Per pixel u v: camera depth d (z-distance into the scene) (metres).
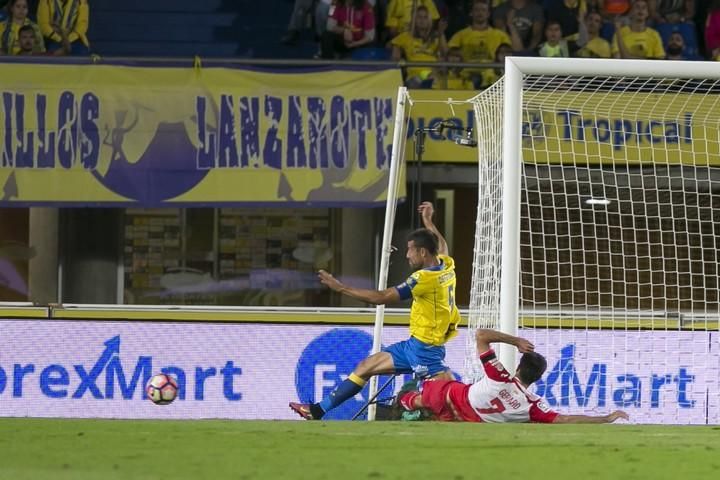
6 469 16.84
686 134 46.16
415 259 34.62
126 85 48.69
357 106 48.81
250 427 23.58
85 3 55.75
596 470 17.41
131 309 40.75
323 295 54.31
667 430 25.00
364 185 48.62
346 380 34.97
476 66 48.94
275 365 40.59
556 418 29.09
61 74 48.62
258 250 54.59
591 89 41.97
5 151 48.28
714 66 34.38
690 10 56.78
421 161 50.34
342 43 55.25
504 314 33.25
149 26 58.19
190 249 54.28
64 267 52.31
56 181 48.41
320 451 19.30
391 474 16.58
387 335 40.44
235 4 58.94
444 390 29.86
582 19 55.56
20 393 40.31
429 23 55.31
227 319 40.84
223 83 48.84
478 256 39.00
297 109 48.81
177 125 48.78
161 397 32.50
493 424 25.73
